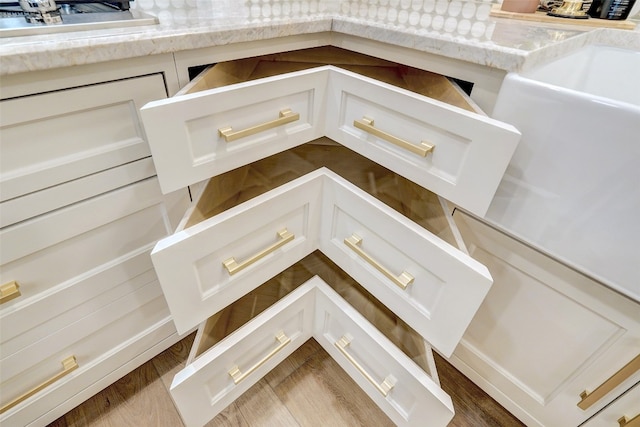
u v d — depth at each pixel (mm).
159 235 789
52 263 645
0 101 472
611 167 500
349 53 886
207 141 585
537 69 644
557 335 731
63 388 796
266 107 642
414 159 644
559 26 876
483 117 521
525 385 853
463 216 768
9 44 465
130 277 787
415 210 746
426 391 711
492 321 846
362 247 792
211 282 683
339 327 935
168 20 680
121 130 615
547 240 625
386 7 883
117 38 521
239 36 642
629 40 836
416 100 581
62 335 730
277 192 707
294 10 827
